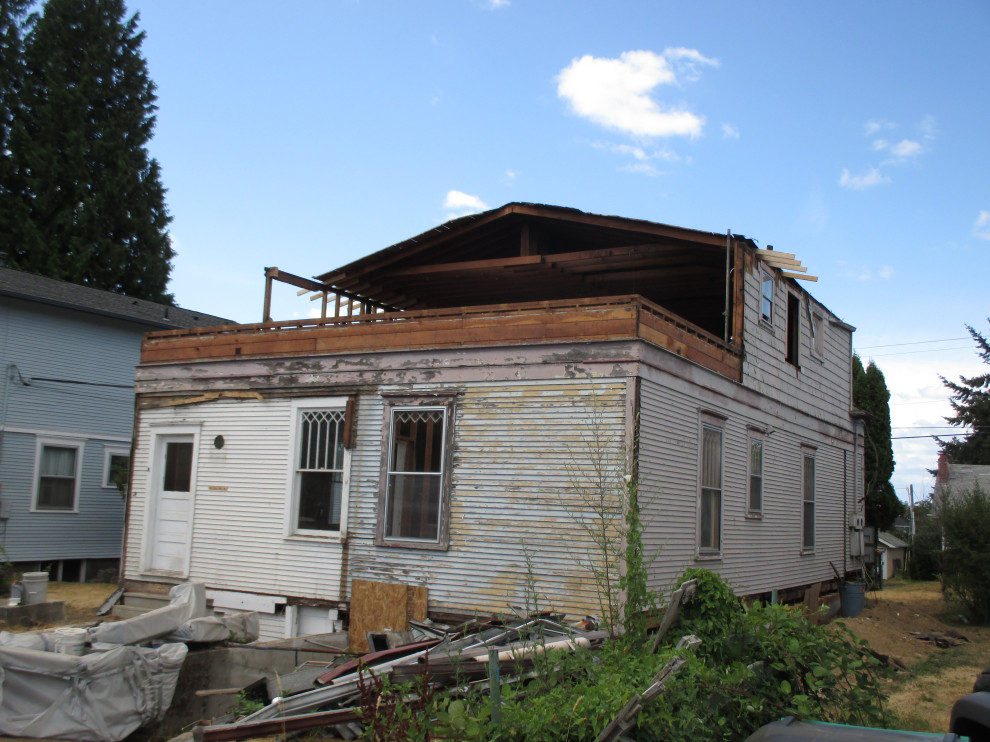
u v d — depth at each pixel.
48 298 21.61
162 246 41.59
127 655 8.88
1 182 38.25
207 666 9.88
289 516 12.71
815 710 7.00
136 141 41.97
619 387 10.51
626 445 10.30
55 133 39.41
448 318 11.81
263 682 8.94
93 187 40.12
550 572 10.54
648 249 14.18
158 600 13.63
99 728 8.53
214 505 13.48
